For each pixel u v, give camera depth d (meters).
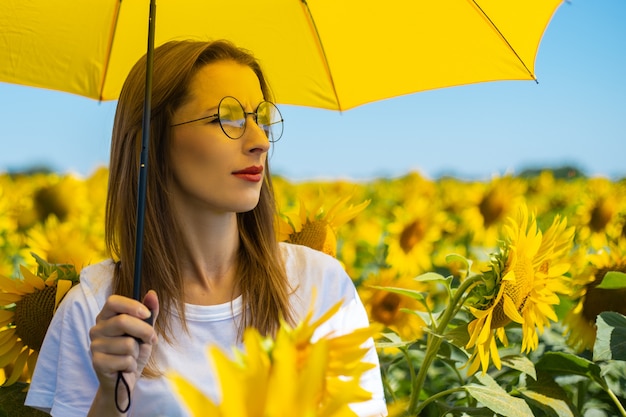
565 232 2.18
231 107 1.71
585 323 2.62
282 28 2.17
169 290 1.76
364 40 2.13
